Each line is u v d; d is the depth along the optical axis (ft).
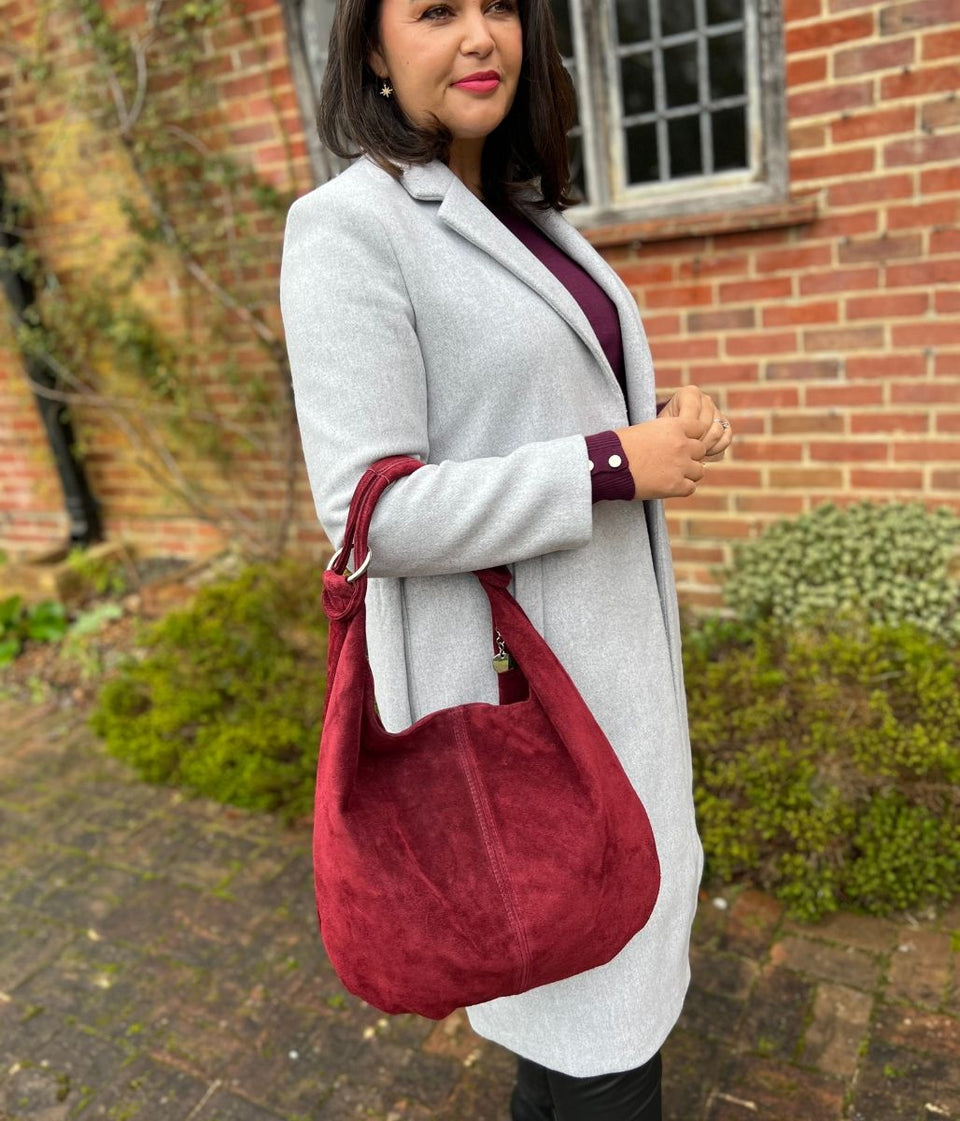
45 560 14.39
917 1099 5.56
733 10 8.76
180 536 14.20
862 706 7.56
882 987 6.35
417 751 3.30
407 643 3.72
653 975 3.91
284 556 12.46
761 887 7.33
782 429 9.60
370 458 3.12
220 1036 6.59
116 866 8.50
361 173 3.46
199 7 10.56
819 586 9.11
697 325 9.62
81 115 11.93
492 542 3.20
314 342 3.19
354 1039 6.46
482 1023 4.30
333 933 3.19
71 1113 6.12
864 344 8.99
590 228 9.79
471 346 3.34
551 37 3.79
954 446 8.94
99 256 12.76
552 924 3.11
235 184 11.40
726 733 7.83
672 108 9.31
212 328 12.38
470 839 3.17
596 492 3.24
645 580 3.92
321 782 3.28
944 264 8.47
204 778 9.26
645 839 3.39
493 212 4.07
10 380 14.40
